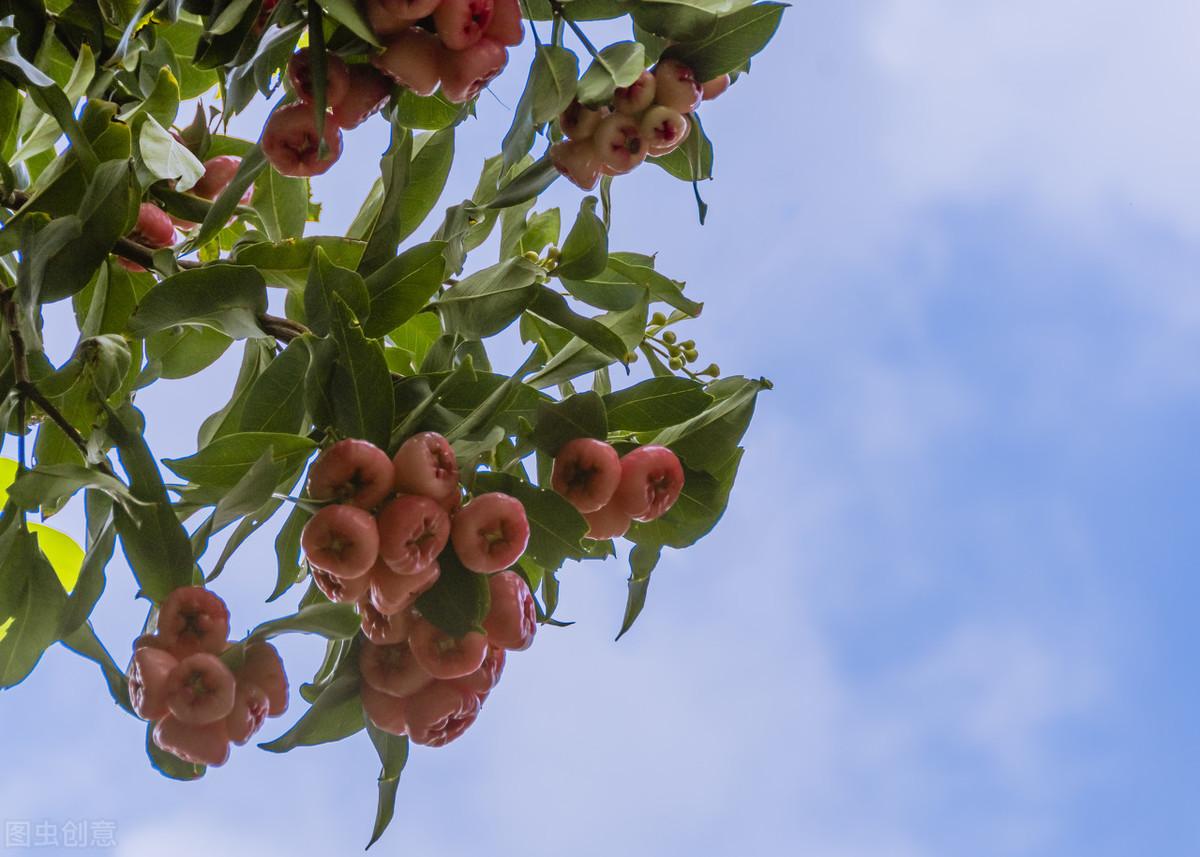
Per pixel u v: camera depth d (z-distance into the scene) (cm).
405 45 226
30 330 228
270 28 226
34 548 227
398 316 229
